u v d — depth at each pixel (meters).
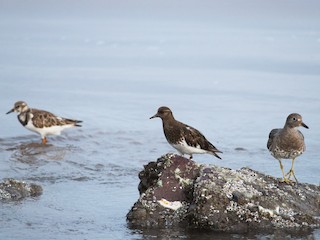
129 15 52.69
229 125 18.16
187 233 9.59
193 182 10.20
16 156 14.77
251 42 36.53
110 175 13.27
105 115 19.22
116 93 22.52
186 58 30.84
